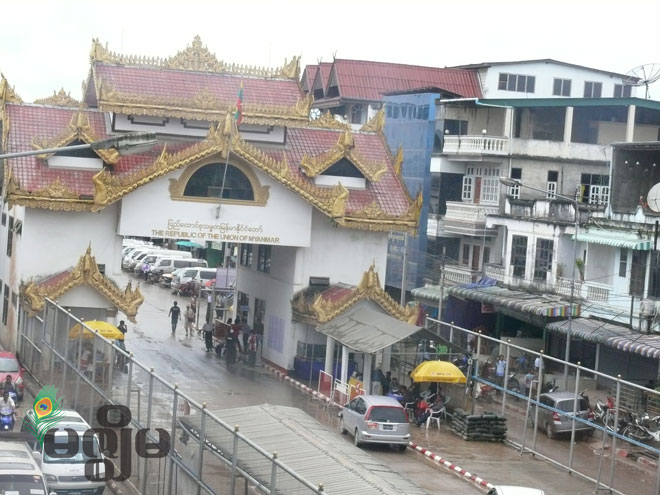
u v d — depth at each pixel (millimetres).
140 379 33156
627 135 65562
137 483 31203
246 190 52781
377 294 51812
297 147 56250
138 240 114375
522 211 61500
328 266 54906
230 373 53906
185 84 54219
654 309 50312
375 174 54969
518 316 59219
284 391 50469
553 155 66562
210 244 101562
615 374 53125
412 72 84500
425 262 70375
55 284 48625
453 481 36719
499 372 45406
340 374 51719
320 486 20922
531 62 82875
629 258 52875
